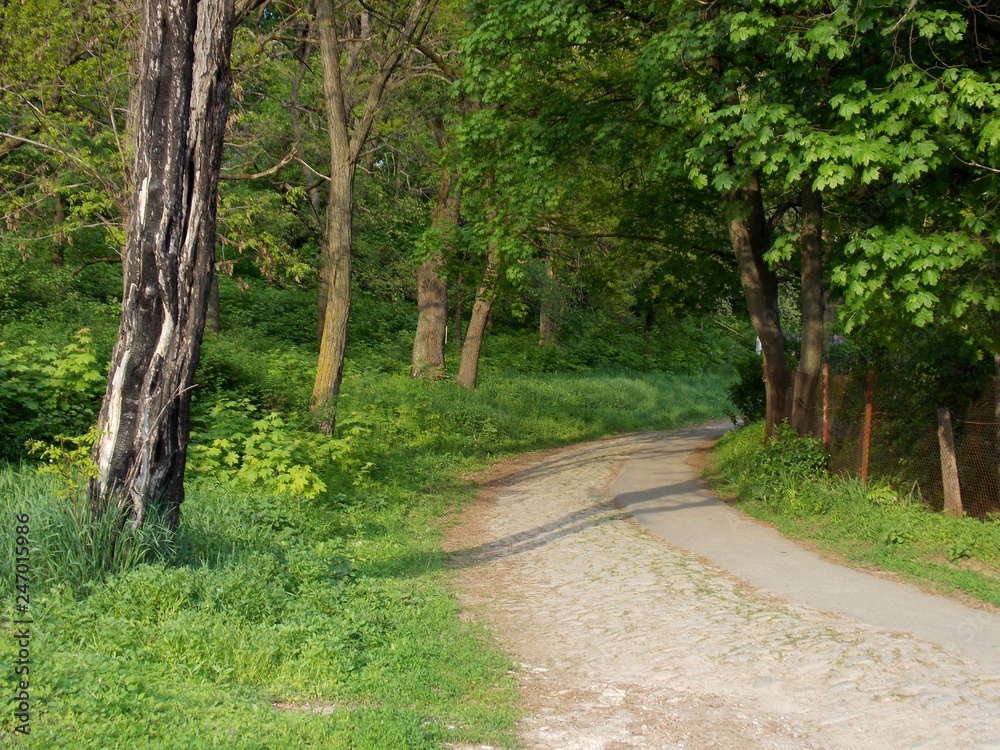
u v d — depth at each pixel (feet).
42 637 17.13
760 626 23.86
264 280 108.68
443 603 26.00
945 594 27.58
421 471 50.34
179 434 24.06
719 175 36.14
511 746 16.37
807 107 36.04
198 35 23.44
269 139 72.02
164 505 23.86
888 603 26.27
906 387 40.19
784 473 41.86
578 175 49.14
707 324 153.17
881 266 32.58
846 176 32.07
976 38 34.22
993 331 34.65
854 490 37.45
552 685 20.27
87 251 83.71
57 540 21.65
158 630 18.71
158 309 23.38
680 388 124.26
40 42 49.78
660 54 40.22
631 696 19.48
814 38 32.96
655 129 48.83
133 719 14.06
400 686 18.75
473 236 56.70
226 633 18.84
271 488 36.73
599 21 46.34
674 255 59.98
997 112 31.07
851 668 20.57
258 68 62.90
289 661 18.72
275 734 14.52
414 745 15.25
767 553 33.14
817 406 45.16
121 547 22.13
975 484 36.40
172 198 23.35
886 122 32.40
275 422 40.52
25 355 42.63
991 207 33.55
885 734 17.15
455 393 77.71
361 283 113.60
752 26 34.68
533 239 57.52
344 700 17.57
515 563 32.58
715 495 46.50
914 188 35.12
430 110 74.28
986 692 19.10
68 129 52.24
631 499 45.57
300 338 96.68
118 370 23.24
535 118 50.08
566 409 88.43
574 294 132.16
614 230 61.46
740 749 16.65
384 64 50.88
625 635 23.70
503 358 118.01
